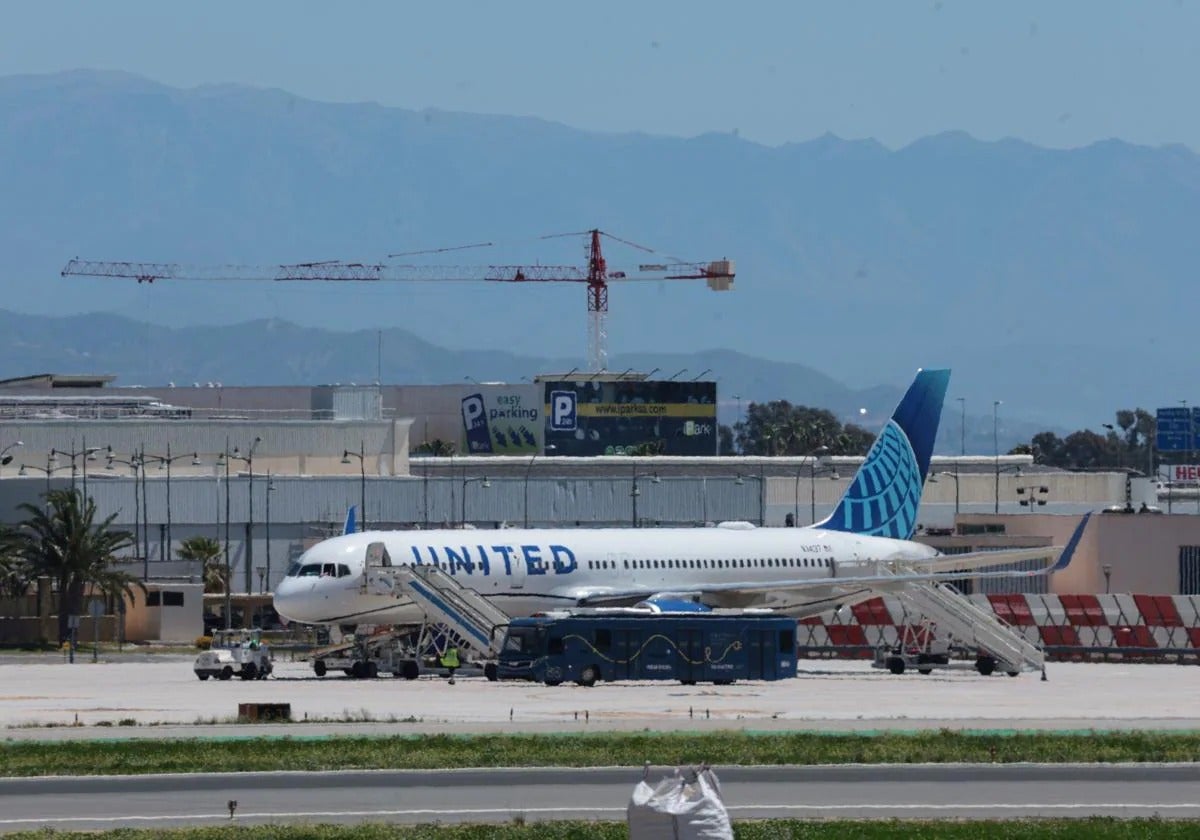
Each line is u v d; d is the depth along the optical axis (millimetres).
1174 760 186625
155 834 137750
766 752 189250
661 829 95625
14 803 157250
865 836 136875
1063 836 138125
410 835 137000
